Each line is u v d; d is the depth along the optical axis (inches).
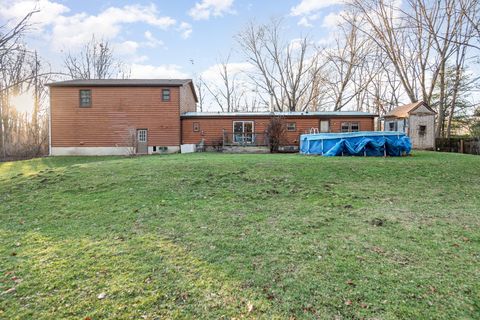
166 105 812.0
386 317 96.8
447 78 993.5
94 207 234.4
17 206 242.8
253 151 729.6
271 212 217.5
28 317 99.3
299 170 353.4
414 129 729.6
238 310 102.2
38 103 1157.1
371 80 1231.5
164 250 152.8
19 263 139.8
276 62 1349.7
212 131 832.3
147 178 319.9
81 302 107.3
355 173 341.1
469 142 725.9
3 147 976.3
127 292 113.3
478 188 285.0
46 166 538.3
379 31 940.0
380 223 189.6
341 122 828.0
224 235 173.3
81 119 799.7
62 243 165.3
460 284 116.3
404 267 131.0
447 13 546.3
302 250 150.6
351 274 125.2
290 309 102.2
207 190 279.9
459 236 167.0
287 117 823.1
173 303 106.4
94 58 1445.6
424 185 295.4
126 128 804.0
